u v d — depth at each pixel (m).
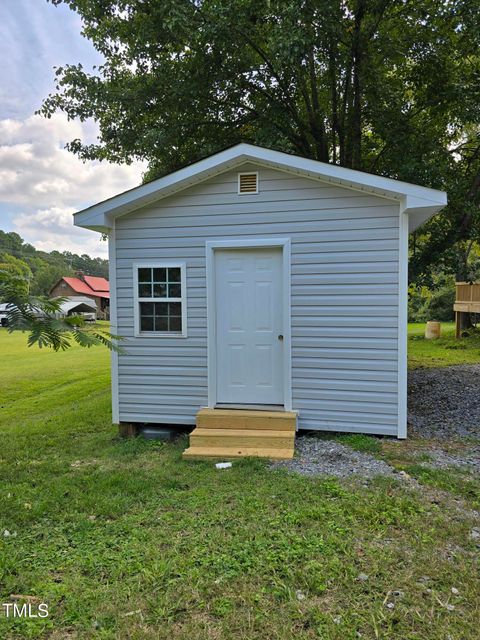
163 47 7.93
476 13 6.61
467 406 6.55
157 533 2.83
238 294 5.15
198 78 7.91
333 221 4.78
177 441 5.14
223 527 2.88
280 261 5.03
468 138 9.20
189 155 9.08
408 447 4.54
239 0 6.48
